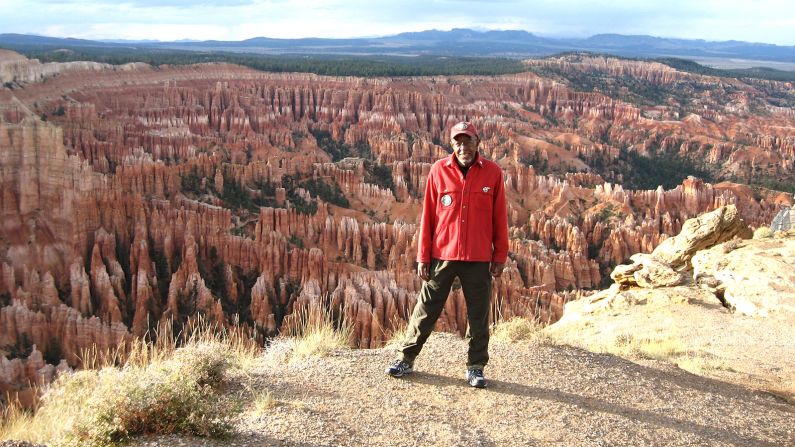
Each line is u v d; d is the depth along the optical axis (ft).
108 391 25.43
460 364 35.01
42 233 189.98
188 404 25.41
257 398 29.14
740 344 52.65
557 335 62.64
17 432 29.73
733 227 79.25
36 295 168.04
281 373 33.24
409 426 27.07
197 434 24.73
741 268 67.51
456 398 30.48
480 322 32.48
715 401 33.32
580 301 80.43
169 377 27.81
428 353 36.58
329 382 31.83
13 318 153.48
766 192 334.24
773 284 62.69
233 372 33.14
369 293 165.68
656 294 69.21
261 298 178.40
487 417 28.58
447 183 32.19
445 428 26.99
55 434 26.61
